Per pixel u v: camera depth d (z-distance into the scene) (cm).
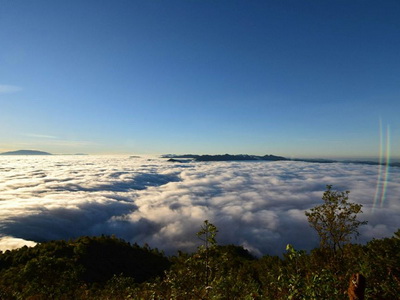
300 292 461
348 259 834
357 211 915
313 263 838
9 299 1648
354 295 333
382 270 637
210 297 521
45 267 1809
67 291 1773
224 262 575
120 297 1491
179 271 585
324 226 970
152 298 609
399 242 790
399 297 539
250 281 637
